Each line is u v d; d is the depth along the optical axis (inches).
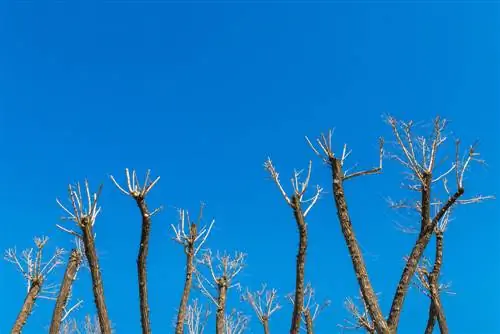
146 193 434.9
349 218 453.7
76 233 423.5
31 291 610.2
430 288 623.8
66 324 763.4
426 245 463.8
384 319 421.7
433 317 661.3
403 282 448.5
